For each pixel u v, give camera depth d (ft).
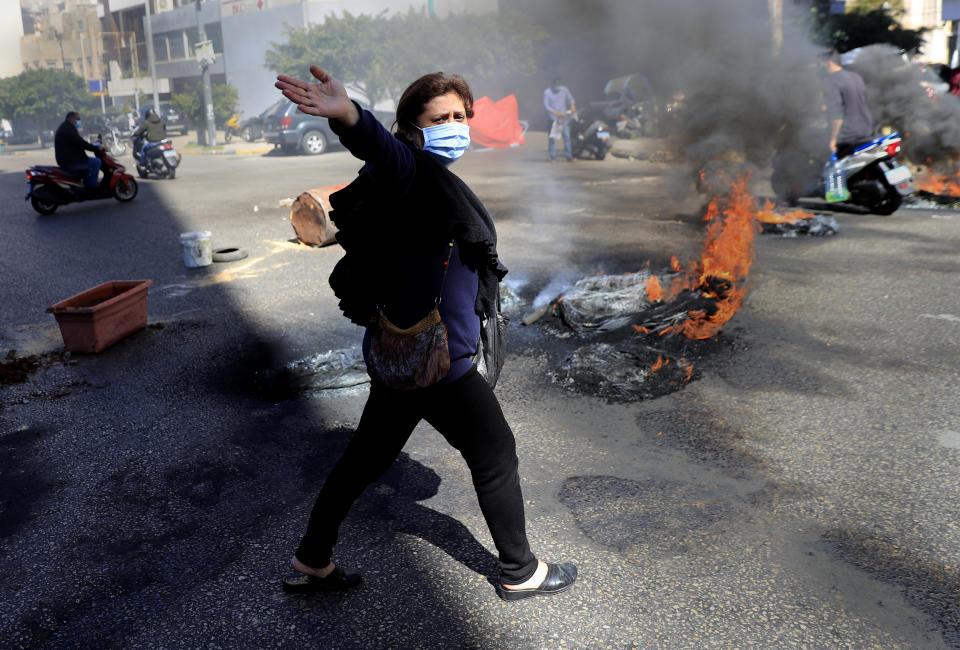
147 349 16.98
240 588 8.45
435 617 7.83
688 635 7.40
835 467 10.55
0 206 42.57
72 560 9.12
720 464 10.77
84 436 12.62
